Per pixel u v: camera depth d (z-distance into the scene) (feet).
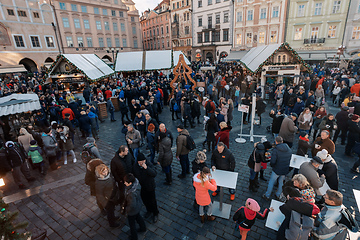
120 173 15.83
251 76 64.54
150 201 14.88
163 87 51.49
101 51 141.38
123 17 149.28
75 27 128.36
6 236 7.59
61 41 123.85
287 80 53.01
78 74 58.08
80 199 18.47
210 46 132.36
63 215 16.60
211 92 47.03
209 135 24.82
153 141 22.88
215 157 16.58
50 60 120.57
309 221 10.41
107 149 28.48
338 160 22.86
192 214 16.07
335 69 67.10
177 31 156.35
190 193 18.60
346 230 10.59
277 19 102.06
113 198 14.23
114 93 52.60
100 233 14.71
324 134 17.52
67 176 22.25
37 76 95.81
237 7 114.42
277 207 13.17
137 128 28.50
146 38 198.29
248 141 28.76
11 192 19.80
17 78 88.22
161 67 61.62
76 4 126.52
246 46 115.44
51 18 118.42
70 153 25.16
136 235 13.50
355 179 19.53
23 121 33.94
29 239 8.55
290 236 10.63
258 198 17.46
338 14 87.51
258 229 14.44
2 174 19.51
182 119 37.24
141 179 14.19
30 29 111.65
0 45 103.40
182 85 52.65
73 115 33.58
